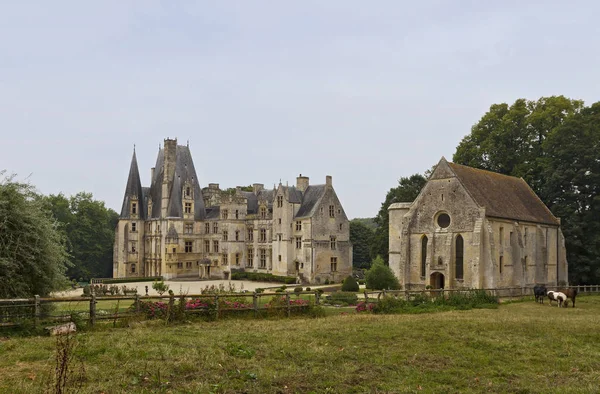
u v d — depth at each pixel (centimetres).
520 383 1656
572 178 6625
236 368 1680
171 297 2689
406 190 9062
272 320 2898
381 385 1581
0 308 2284
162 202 10062
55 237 2675
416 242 5897
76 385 1401
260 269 9544
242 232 9819
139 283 8900
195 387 1470
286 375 1628
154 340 2052
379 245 9525
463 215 5512
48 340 1998
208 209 10681
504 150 7656
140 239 10506
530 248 6231
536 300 4841
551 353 2073
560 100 7644
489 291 4706
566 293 4381
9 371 1559
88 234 11231
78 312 2528
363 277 10281
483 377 1719
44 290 2592
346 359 1878
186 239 10044
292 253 8900
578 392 1562
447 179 5706
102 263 11731
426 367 1812
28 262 2473
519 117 7769
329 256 8825
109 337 2091
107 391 1400
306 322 2769
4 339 2061
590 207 6688
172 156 10231
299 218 8775
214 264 9925
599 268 6581
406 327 2589
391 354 1969
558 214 6806
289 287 7575
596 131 6644
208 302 2856
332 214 8925
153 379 1523
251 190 13950
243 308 2939
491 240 5372
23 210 2544
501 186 6394
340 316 3195
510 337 2383
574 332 2545
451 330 2519
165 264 9812
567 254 6906
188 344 1995
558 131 6731
